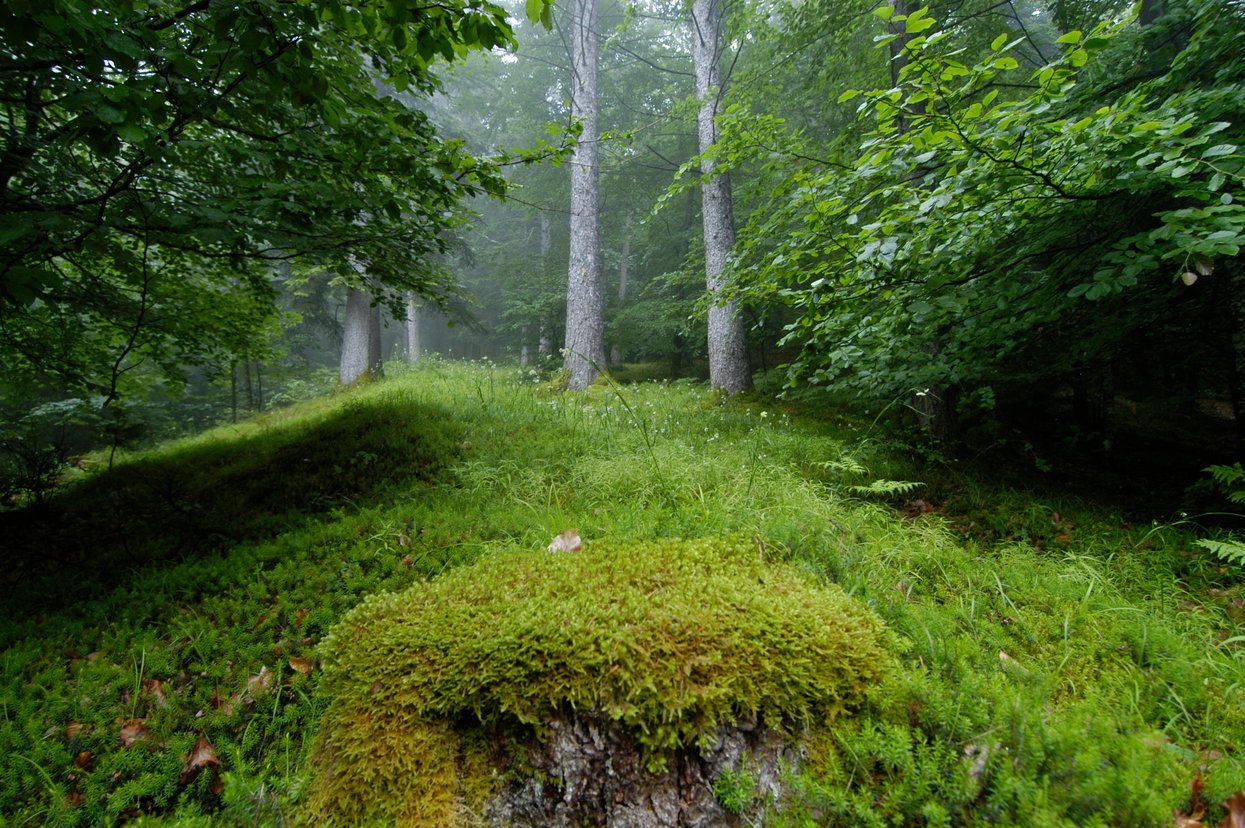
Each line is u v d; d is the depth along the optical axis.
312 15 2.28
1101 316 4.59
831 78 7.73
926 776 1.34
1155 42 4.27
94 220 3.10
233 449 6.77
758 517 3.05
